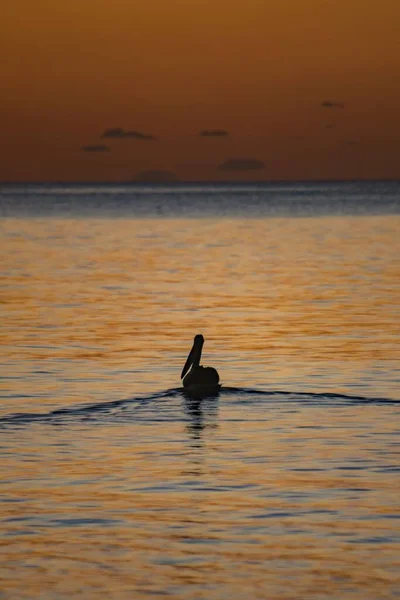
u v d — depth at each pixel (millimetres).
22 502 30594
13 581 24922
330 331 67625
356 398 45156
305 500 30641
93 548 26969
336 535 27703
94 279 103875
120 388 48250
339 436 38281
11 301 84812
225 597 23938
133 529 28312
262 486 32031
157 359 56844
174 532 28078
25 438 38250
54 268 115750
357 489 31672
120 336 65625
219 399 45031
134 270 114000
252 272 111625
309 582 24750
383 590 24281
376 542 27234
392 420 40844
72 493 31438
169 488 31891
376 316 74938
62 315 76125
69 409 43281
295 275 107562
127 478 32969
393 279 101625
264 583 24703
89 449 36625
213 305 82625
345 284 97812
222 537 27641
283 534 27844
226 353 59094
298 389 48156
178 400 44906
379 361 55688
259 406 43594
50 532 28125
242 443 37312
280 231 191625
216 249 146875
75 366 54375
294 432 38938
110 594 24172
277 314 76688
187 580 24922
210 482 32531
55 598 23953
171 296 89188
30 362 55688
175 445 37094
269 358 57125
